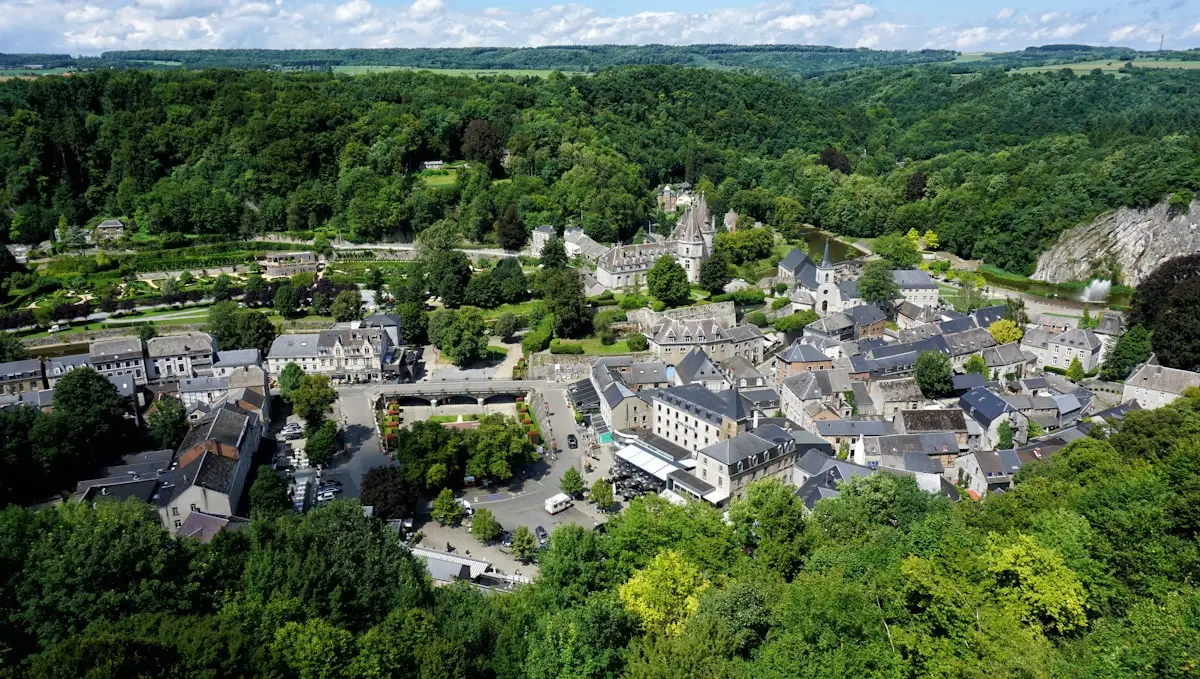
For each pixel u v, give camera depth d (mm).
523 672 80312
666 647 76500
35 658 75125
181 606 87812
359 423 198875
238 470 155750
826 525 114125
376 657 76500
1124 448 136875
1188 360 195375
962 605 74750
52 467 154750
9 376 194375
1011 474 151875
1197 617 66250
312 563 90312
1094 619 78875
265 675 73500
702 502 130875
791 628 77938
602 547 114938
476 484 172375
